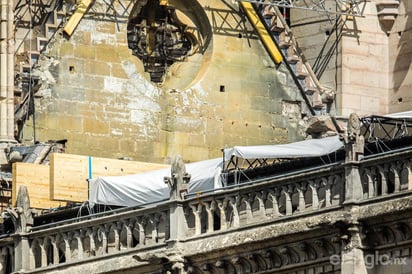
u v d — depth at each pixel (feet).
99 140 272.72
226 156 230.07
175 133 277.85
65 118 270.67
